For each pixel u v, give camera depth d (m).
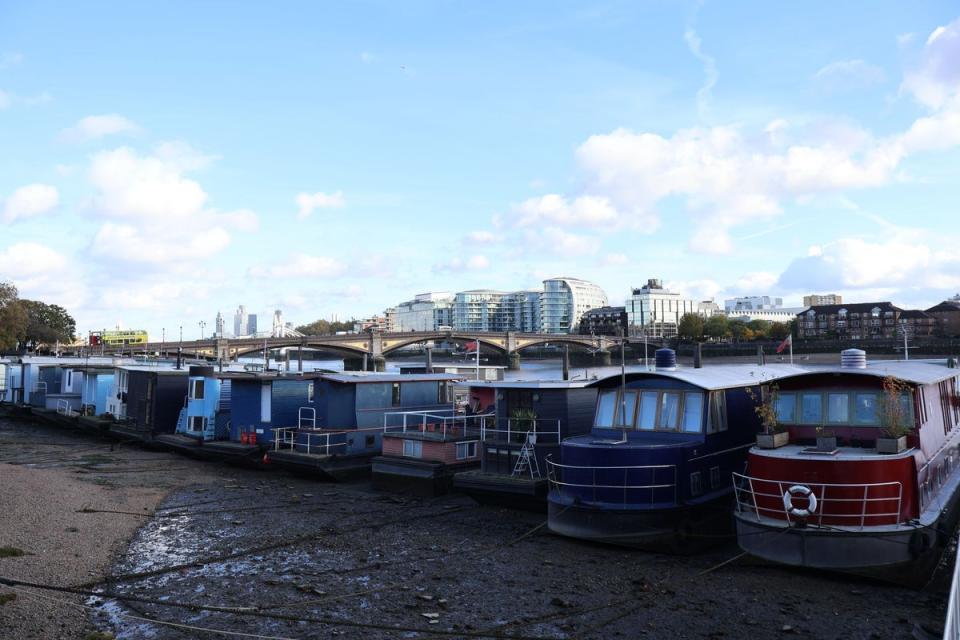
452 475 26.88
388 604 14.80
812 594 14.92
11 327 91.31
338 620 13.88
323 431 30.16
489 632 13.23
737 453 21.06
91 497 25.38
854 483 15.27
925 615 13.77
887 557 14.84
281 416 32.88
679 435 19.80
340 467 29.50
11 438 46.16
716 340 187.62
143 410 41.56
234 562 18.02
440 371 42.44
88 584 15.91
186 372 41.41
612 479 18.52
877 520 15.22
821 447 16.25
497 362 178.88
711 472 19.62
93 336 105.38
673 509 17.97
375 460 28.28
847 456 15.63
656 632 13.16
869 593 14.94
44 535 19.38
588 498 18.78
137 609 14.52
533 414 24.12
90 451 40.06
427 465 26.52
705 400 19.66
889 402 16.36
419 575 16.81
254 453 32.31
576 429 24.22
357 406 31.12
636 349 170.12
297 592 15.62
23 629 12.83
